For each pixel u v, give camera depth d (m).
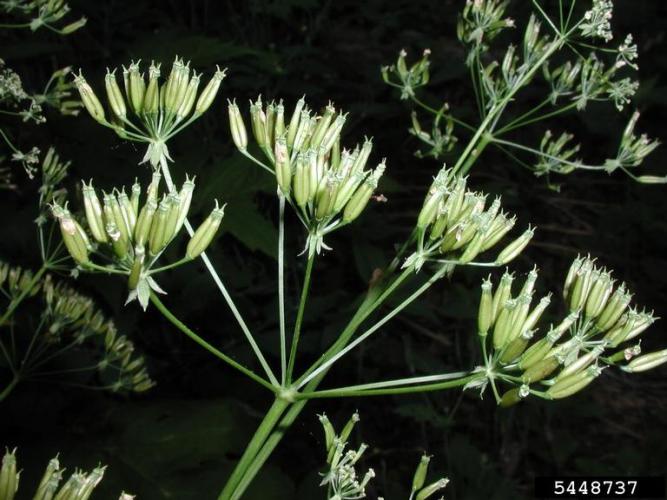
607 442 0.27
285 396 0.10
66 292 0.15
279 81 0.32
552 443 0.25
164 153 0.10
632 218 0.35
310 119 0.10
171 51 0.22
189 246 0.09
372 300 0.12
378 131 0.37
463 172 0.15
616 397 0.29
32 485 0.16
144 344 0.24
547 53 0.14
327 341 0.23
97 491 0.15
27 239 0.20
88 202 0.09
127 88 0.10
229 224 0.18
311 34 0.35
